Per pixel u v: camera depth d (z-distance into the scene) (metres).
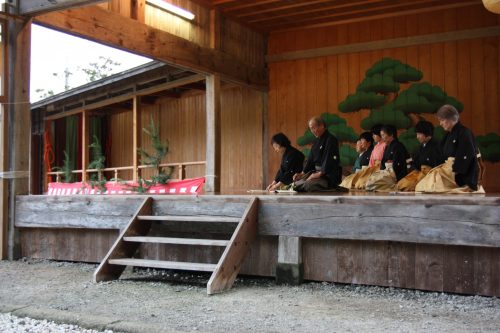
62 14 7.02
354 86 11.10
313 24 11.34
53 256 6.54
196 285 5.02
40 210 6.48
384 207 4.57
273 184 7.21
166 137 14.04
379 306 4.11
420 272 4.56
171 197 5.67
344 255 4.88
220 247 5.50
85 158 13.62
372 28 10.92
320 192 6.18
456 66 10.23
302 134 11.60
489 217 4.15
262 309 4.01
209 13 10.20
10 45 6.62
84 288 4.89
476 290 4.34
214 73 9.98
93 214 6.11
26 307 4.11
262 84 11.72
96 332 3.56
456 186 5.34
